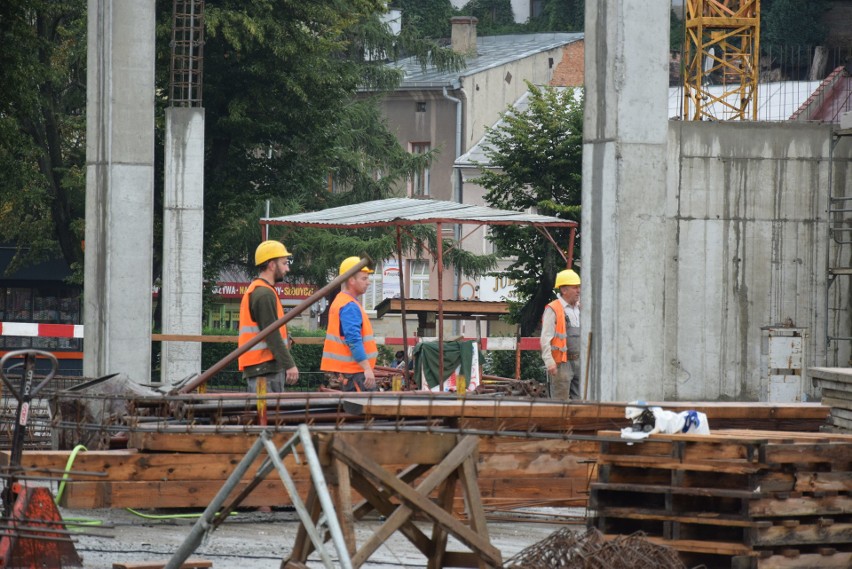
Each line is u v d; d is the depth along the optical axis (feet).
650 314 163.84
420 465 69.77
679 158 174.19
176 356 215.10
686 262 173.78
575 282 154.92
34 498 73.20
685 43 276.21
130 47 180.86
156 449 93.09
